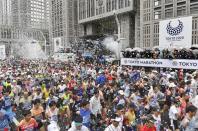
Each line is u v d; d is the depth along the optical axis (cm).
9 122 1162
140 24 7719
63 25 13900
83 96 1600
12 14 17825
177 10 6381
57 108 1195
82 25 12250
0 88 1873
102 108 1384
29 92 1537
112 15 9500
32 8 18275
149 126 990
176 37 3759
